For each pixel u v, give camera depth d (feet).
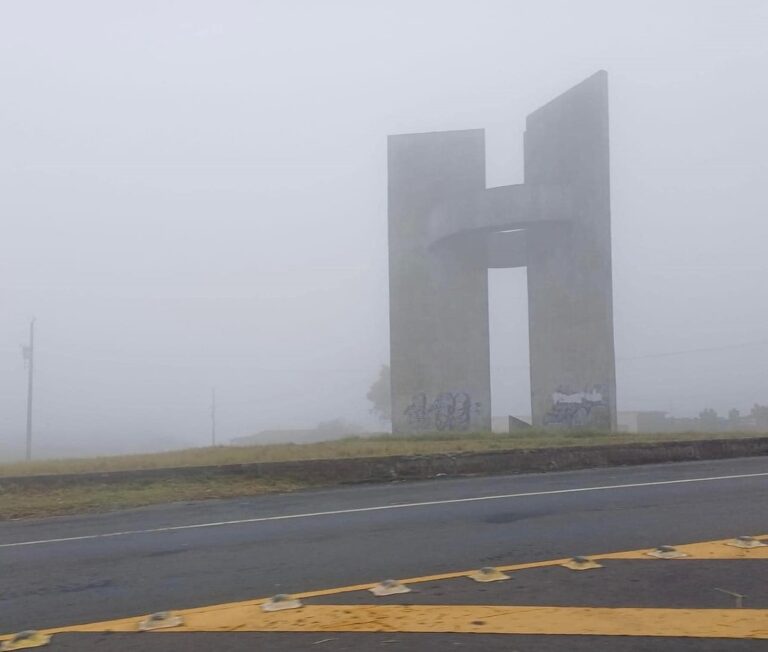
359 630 20.77
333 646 19.75
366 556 29.45
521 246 105.50
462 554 29.01
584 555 27.86
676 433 70.23
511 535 31.86
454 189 104.22
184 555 31.48
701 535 30.40
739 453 59.88
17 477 52.44
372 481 54.70
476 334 101.09
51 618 23.58
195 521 40.45
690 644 18.98
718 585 23.56
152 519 42.29
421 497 44.45
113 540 36.01
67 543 35.96
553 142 101.65
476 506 39.70
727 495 39.42
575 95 98.73
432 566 27.40
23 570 30.27
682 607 21.66
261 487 52.54
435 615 21.70
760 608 21.39
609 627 20.22
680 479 46.24
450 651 19.04
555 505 38.68
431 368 101.30
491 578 25.21
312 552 30.63
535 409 99.60
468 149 104.58
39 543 36.45
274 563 29.14
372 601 23.40
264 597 24.68
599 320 93.20
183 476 54.44
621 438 65.92
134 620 22.84
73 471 55.31
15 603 25.44
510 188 97.40
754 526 31.76
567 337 96.27
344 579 26.32
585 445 58.49
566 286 97.09
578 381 94.58
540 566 26.45
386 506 41.63
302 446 68.39
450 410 100.17
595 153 95.71
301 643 20.10
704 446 59.36
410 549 30.22
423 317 102.32
